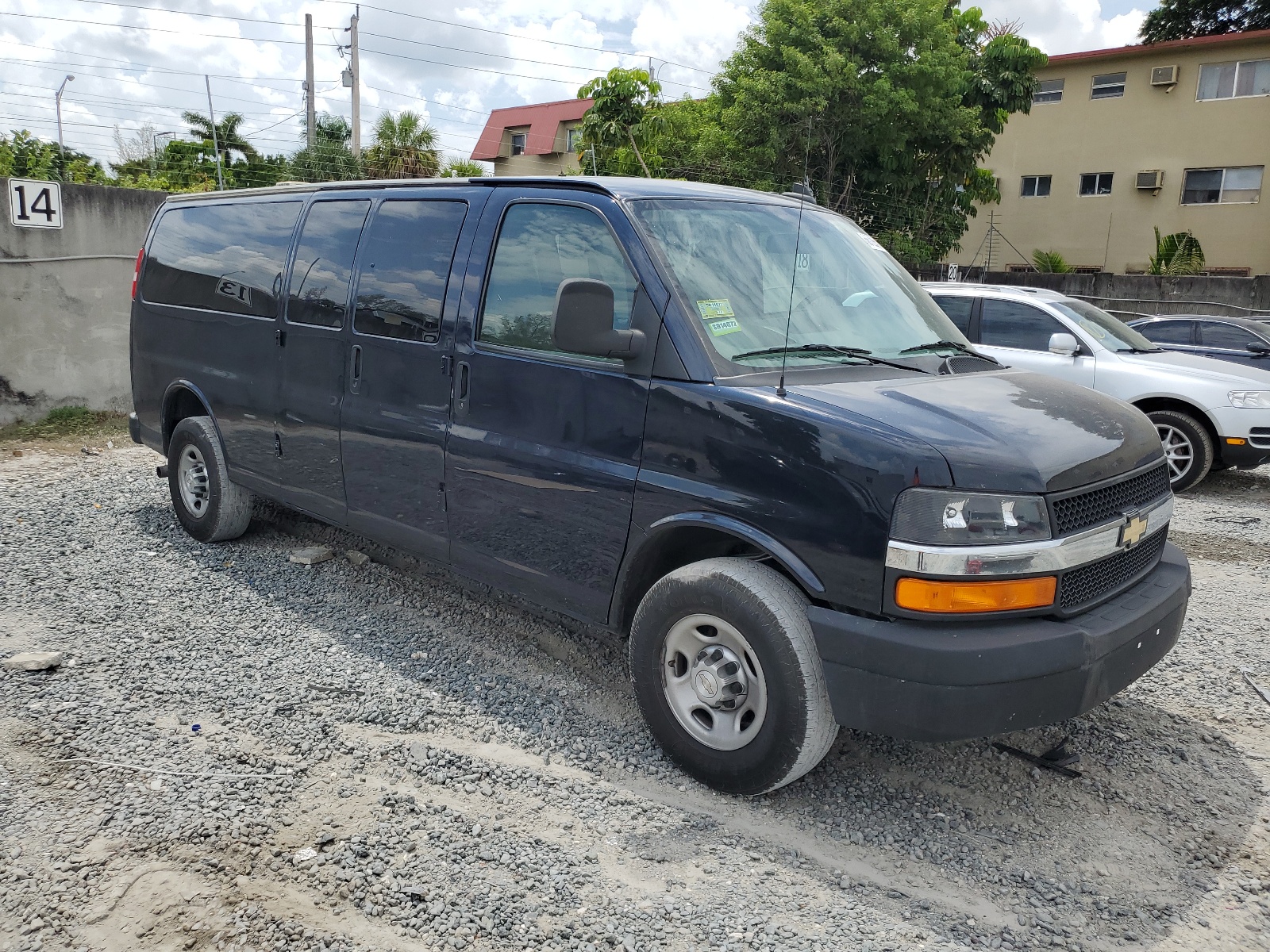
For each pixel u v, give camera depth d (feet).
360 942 8.29
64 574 17.30
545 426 12.18
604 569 11.75
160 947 8.11
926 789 11.27
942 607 9.23
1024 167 102.47
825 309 12.39
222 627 15.12
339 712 12.49
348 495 15.35
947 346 13.04
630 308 11.41
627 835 10.09
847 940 8.57
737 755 10.50
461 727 12.26
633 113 69.31
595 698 13.23
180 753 11.23
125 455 28.71
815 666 9.87
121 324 33.42
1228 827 10.70
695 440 10.66
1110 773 11.78
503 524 12.84
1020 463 9.50
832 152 77.56
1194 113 92.43
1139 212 96.53
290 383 16.26
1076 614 9.93
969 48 85.66
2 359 31.24
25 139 53.47
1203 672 14.88
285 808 10.22
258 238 17.47
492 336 12.92
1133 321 46.21
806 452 9.82
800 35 75.77
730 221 12.59
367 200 15.48
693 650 11.02
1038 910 9.16
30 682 12.91
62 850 9.32
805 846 10.05
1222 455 28.22
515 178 13.42
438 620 15.79
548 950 8.25
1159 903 9.33
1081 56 96.68
